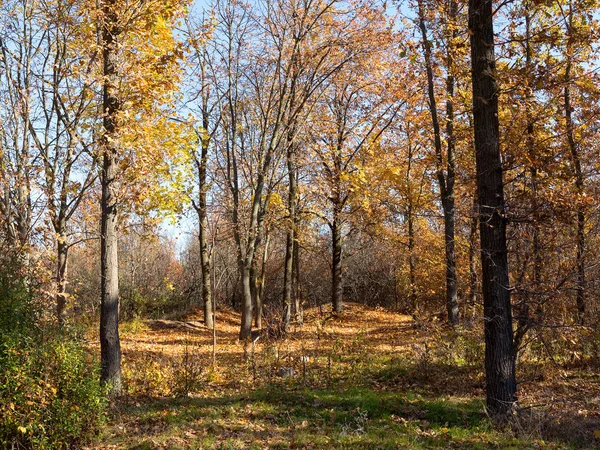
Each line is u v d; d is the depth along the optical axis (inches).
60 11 499.2
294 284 1104.8
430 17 442.9
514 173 407.2
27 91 558.9
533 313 391.9
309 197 965.2
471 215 348.5
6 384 249.8
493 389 319.9
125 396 374.3
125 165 398.3
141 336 788.0
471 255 592.7
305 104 895.7
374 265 1395.2
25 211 542.0
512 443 266.7
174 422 312.8
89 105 568.1
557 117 422.3
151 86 403.9
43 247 494.9
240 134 900.0
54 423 263.6
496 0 335.3
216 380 449.4
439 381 422.6
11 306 283.0
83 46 464.4
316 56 846.5
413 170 861.8
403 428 298.0
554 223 363.9
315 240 1253.7
